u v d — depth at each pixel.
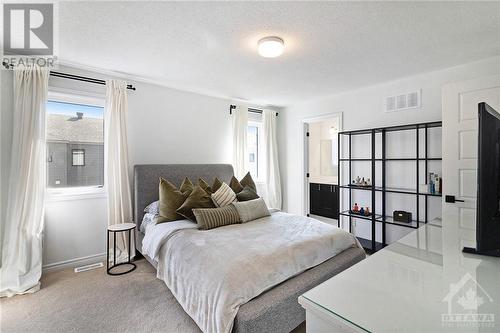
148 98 3.37
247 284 1.51
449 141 2.59
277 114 5.00
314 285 1.76
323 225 2.57
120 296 2.17
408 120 3.21
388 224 3.44
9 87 2.43
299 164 4.66
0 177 2.38
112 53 2.47
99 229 2.96
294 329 1.77
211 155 4.01
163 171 3.29
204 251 1.85
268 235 2.21
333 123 5.48
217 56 2.55
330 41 2.22
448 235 1.41
